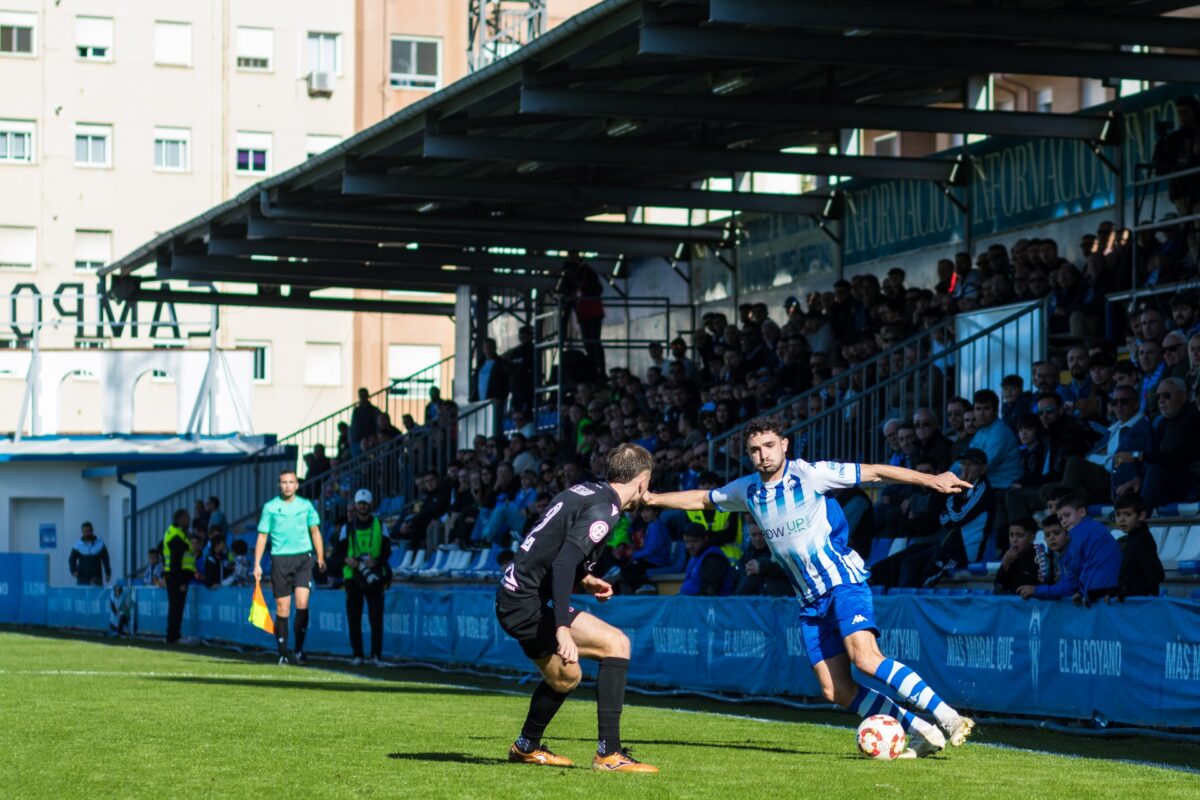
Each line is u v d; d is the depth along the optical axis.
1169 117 25.59
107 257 70.25
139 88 70.56
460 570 30.45
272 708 15.98
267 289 44.94
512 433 34.91
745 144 32.78
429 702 17.23
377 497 40.00
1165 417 18.38
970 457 18.81
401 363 73.19
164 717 14.76
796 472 11.38
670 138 29.52
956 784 10.08
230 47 71.69
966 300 25.08
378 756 11.62
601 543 10.59
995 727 14.68
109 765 11.02
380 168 29.00
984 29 19.30
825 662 11.64
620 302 42.47
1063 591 14.42
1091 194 27.28
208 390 53.69
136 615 36.03
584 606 20.62
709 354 33.00
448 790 9.66
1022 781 10.28
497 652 21.92
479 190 29.06
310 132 72.50
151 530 48.91
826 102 23.58
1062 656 14.30
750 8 18.72
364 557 24.98
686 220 39.44
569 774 10.46
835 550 11.46
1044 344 22.98
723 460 26.16
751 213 36.72
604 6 20.16
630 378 32.84
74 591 39.19
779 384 28.31
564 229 35.53
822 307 30.61
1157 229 23.73
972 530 18.88
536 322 40.12
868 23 19.05
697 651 18.48
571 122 28.25
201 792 9.66
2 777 10.38
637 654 19.61
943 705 11.34
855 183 33.38
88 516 51.97
